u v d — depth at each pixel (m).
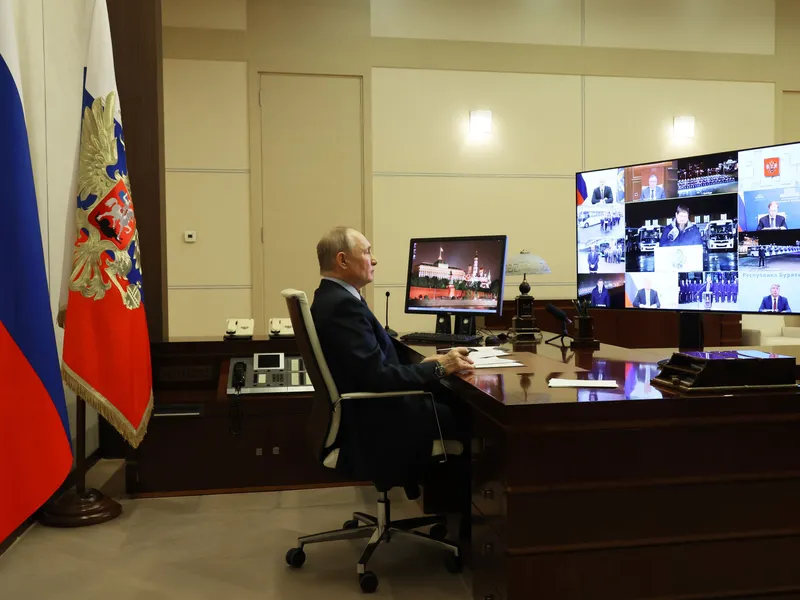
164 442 3.28
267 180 5.48
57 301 3.31
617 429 1.68
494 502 1.77
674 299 2.35
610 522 1.68
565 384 1.89
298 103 5.50
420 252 3.38
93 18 2.83
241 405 3.31
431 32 5.66
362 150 5.60
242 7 5.40
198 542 2.68
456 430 2.25
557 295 5.94
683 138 6.08
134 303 2.86
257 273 5.47
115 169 2.80
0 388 1.88
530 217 5.87
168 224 5.37
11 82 1.98
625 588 1.69
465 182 5.76
